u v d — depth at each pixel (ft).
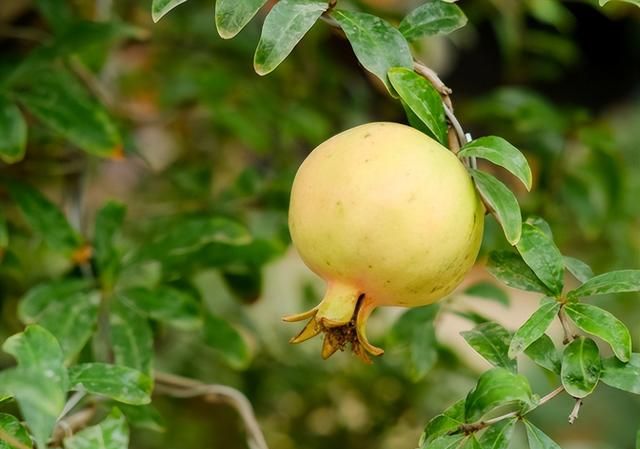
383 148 2.98
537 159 4.61
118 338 3.61
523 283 3.16
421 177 2.96
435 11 3.22
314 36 5.00
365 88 5.35
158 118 5.04
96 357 3.79
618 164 4.57
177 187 4.72
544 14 4.61
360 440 4.87
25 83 3.73
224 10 3.05
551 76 5.74
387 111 5.31
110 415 3.00
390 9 4.74
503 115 4.69
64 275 3.88
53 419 2.85
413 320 3.81
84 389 3.07
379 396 4.89
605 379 3.02
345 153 2.98
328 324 3.01
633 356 3.04
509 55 5.31
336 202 2.96
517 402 3.07
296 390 4.91
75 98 3.72
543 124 4.46
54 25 3.96
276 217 4.37
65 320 3.62
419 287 2.99
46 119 3.70
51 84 3.73
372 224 2.95
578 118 4.49
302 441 4.86
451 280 3.02
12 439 2.87
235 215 4.32
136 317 3.63
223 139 5.67
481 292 3.92
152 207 4.54
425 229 2.95
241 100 4.96
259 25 5.16
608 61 9.27
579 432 6.55
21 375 2.85
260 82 5.09
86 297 3.66
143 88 5.57
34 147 4.18
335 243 2.97
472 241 3.02
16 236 4.25
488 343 3.13
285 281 5.90
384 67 3.09
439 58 5.75
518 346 3.02
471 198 3.01
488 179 3.03
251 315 5.33
